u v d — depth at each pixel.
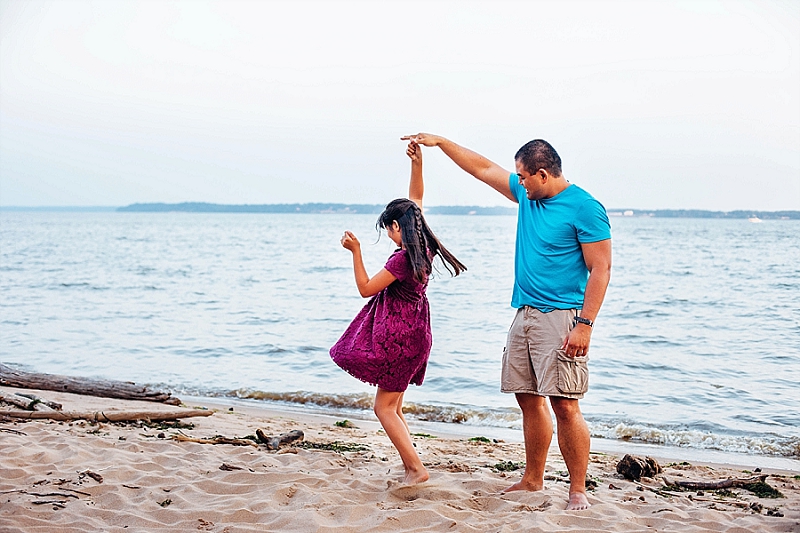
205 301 21.89
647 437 7.84
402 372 4.07
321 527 3.39
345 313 19.28
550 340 3.86
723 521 3.76
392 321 4.03
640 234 76.62
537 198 3.97
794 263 35.06
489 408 8.95
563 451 3.96
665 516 3.80
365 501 3.95
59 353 12.84
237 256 46.78
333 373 11.40
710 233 78.19
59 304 20.47
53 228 104.81
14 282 27.31
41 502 3.71
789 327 15.88
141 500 3.87
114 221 163.88
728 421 8.36
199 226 123.06
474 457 5.87
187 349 13.42
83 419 6.23
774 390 9.94
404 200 4.12
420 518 3.58
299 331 15.97
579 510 3.77
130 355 12.77
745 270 31.64
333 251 52.94
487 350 13.45
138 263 39.38
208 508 3.72
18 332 15.18
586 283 3.93
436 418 8.66
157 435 5.70
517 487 4.27
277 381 10.72
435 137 4.52
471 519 3.61
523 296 4.00
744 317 17.59
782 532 3.56
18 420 6.02
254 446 5.47
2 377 7.92
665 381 10.55
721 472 5.80
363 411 8.96
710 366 11.66
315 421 8.05
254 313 19.16
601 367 11.58
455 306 20.81
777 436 7.73
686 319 17.47
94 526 3.45
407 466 4.20
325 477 4.38
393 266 3.96
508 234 81.94
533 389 4.07
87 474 4.23
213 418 7.14
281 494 3.96
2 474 4.18
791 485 5.24
